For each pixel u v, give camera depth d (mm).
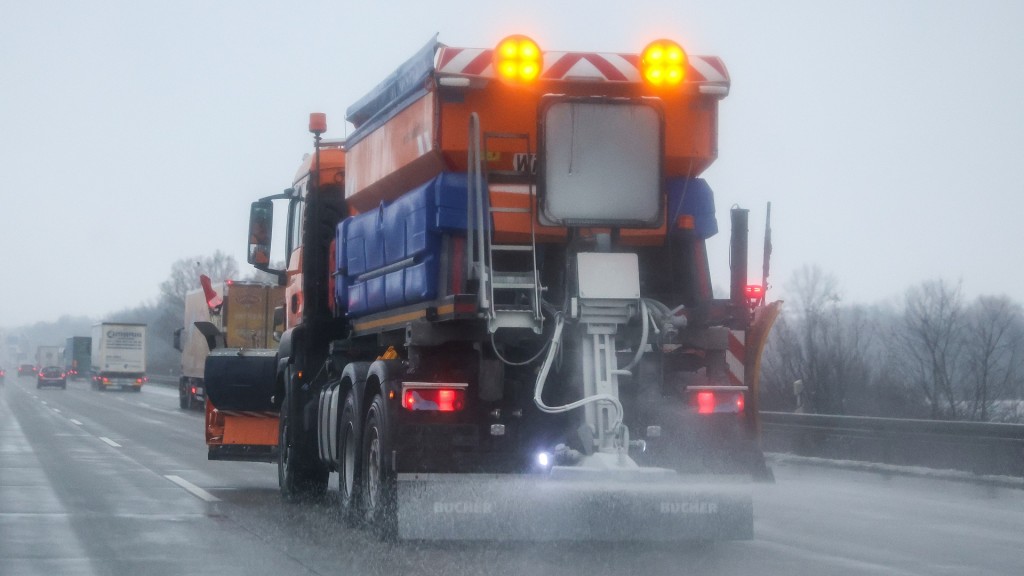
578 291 9664
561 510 9578
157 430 31875
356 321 12828
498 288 9781
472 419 10109
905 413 27953
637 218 9805
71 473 18062
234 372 15531
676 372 10391
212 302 30156
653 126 9875
